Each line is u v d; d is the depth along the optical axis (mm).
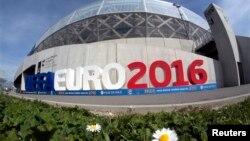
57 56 42656
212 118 5504
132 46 38594
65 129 3383
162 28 45562
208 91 28734
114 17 47344
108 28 45438
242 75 39438
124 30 44625
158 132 2553
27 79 43688
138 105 26844
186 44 44500
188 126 3859
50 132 1777
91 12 51062
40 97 34531
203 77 37219
